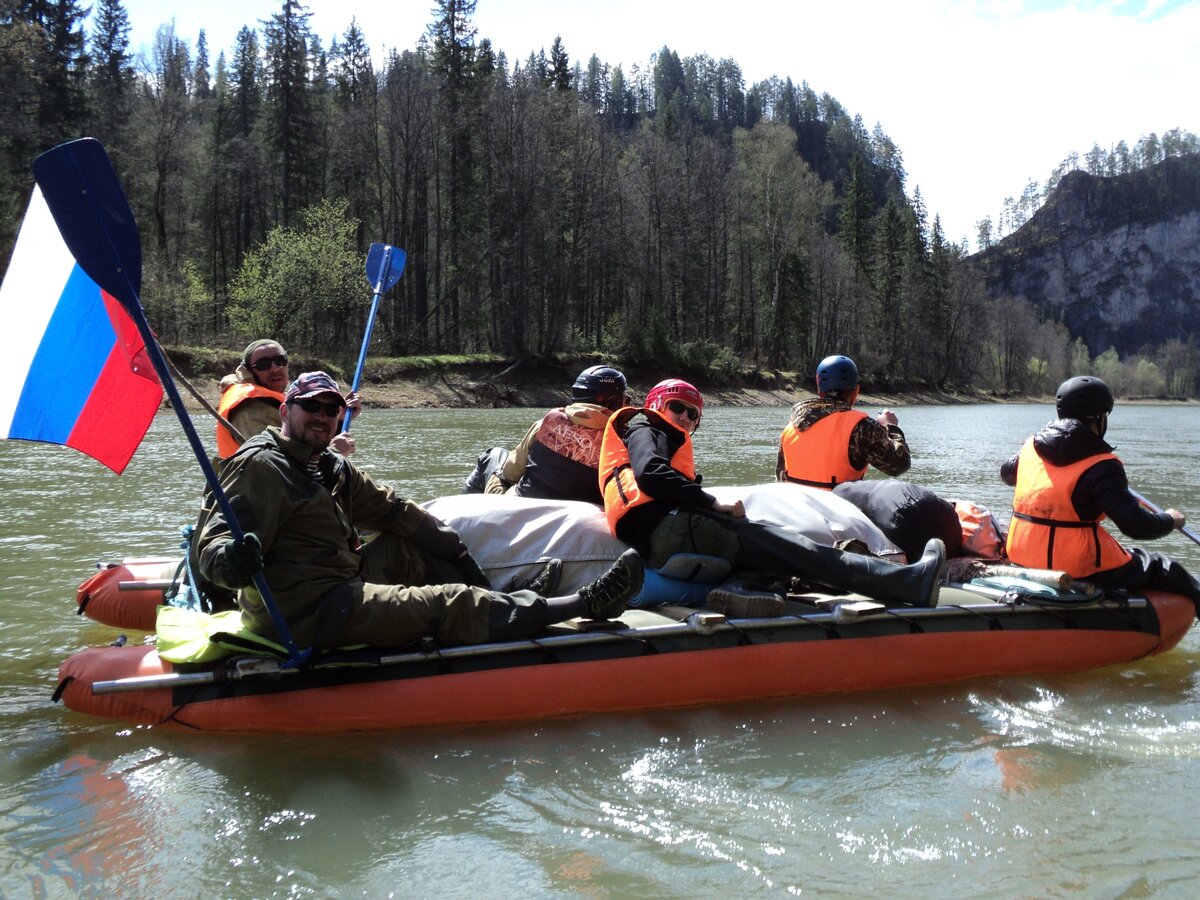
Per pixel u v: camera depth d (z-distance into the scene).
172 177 47.16
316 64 59.72
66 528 7.29
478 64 48.84
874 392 67.81
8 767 3.20
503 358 41.28
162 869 2.59
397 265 6.79
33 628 4.74
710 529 4.18
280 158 51.16
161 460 12.03
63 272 3.93
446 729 3.57
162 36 67.88
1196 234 180.75
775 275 63.59
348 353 37.91
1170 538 8.29
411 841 2.77
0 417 3.84
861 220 82.69
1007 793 3.15
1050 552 4.77
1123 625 4.66
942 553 4.29
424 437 17.59
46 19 42.91
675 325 58.19
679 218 57.97
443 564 4.06
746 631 4.00
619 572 3.75
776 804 3.04
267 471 3.39
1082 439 4.74
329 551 3.53
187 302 35.72
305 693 3.48
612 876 2.59
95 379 4.00
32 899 2.44
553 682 3.68
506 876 2.59
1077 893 2.54
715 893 2.52
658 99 138.25
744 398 48.78
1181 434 27.42
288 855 2.68
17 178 34.84
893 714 3.87
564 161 48.75
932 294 76.50
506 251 44.97
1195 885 2.58
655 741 3.53
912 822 2.92
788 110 147.12
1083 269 180.75
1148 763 3.42
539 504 4.32
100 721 3.56
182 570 4.43
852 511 4.68
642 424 4.31
